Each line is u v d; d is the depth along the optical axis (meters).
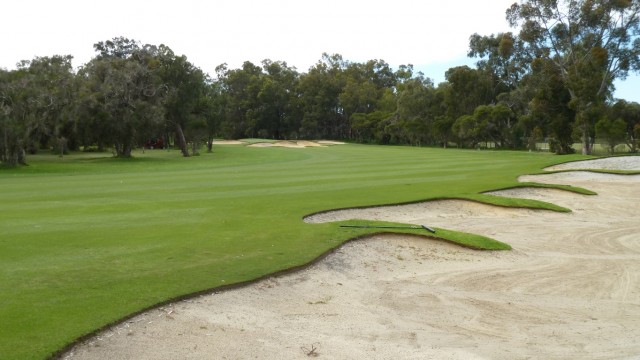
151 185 28.06
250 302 9.62
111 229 14.90
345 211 19.19
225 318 8.86
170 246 12.79
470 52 104.75
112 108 60.31
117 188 26.50
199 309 9.05
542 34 65.88
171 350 7.59
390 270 12.62
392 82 156.62
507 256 14.59
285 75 145.00
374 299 10.49
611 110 62.25
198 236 14.00
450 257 14.06
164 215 17.53
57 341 7.25
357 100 136.12
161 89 63.75
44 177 35.22
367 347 8.12
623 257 15.12
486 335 8.80
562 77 63.41
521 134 87.44
